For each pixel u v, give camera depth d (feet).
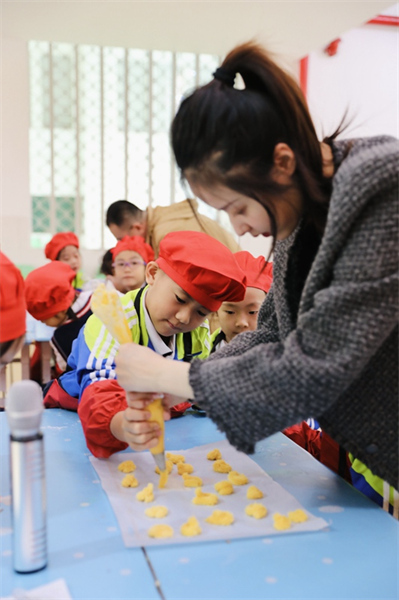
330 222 2.06
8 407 1.88
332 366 1.97
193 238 3.55
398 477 2.29
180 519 2.29
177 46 9.55
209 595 1.80
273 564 1.99
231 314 4.56
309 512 2.39
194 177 2.19
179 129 2.16
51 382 4.53
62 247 9.39
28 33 8.92
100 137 10.81
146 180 11.10
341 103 11.39
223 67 2.20
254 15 7.89
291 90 2.13
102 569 1.94
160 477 2.65
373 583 1.89
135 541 2.09
